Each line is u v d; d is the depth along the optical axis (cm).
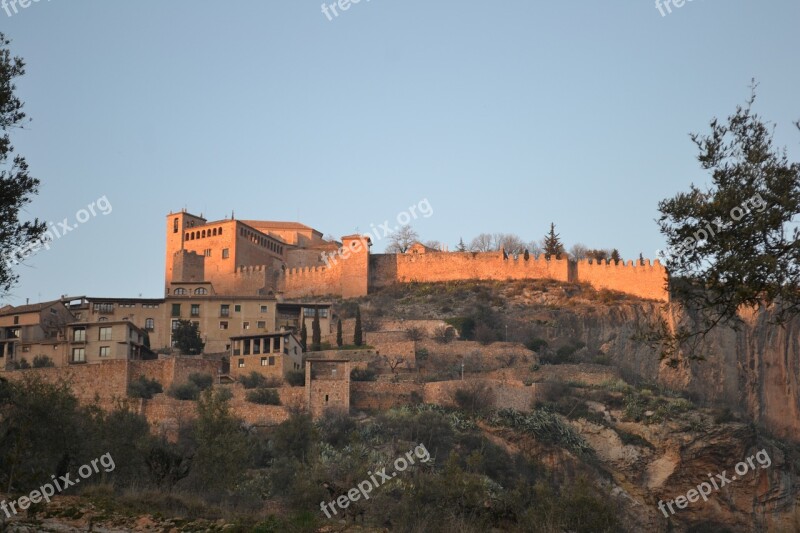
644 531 9356
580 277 15050
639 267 14625
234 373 10919
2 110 3591
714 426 10431
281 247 17175
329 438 8869
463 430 9412
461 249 18288
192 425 8125
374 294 15288
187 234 16425
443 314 14025
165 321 12800
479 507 4650
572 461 9525
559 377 11456
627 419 10444
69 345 11469
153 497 3984
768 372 12925
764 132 2822
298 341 11456
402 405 10175
